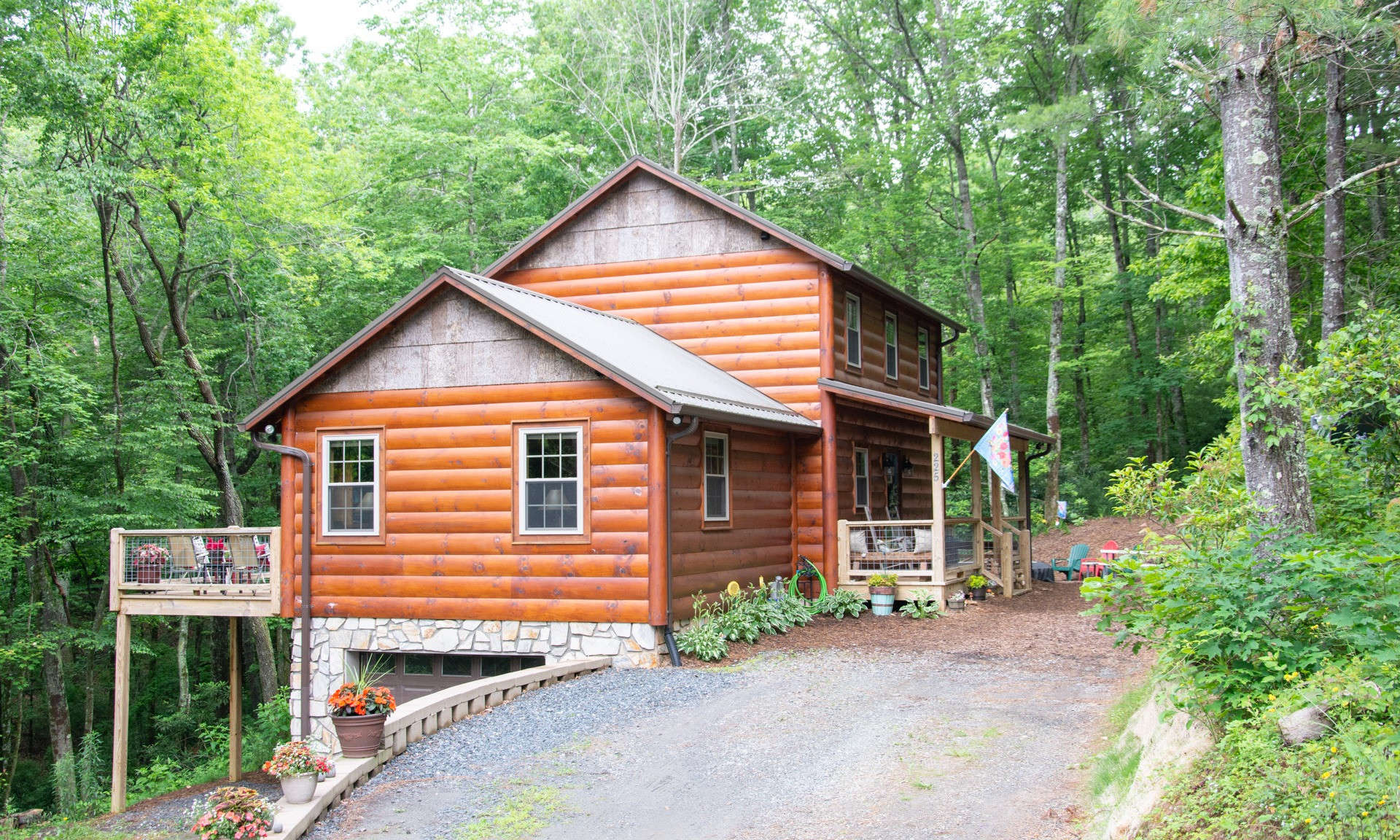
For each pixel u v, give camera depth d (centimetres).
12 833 1224
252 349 2395
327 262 2434
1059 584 2083
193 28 1873
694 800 774
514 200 2944
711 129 3531
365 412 1423
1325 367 764
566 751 923
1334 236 1511
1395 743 484
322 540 1427
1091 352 3048
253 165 2123
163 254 2300
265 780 1469
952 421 1692
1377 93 1611
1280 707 547
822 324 1764
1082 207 3334
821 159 3712
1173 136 2825
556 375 1340
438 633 1374
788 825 707
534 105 3225
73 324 2309
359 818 780
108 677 2655
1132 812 601
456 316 1392
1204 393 3375
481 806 789
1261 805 500
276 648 2642
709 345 1825
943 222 3425
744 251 1819
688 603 1362
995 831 668
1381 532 743
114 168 1831
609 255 1897
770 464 1669
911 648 1350
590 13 3353
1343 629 571
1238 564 627
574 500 1328
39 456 2056
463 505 1372
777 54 3747
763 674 1204
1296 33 788
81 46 1823
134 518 2002
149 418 2089
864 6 3319
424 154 2839
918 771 805
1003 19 2916
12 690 2239
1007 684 1106
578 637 1312
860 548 1742
